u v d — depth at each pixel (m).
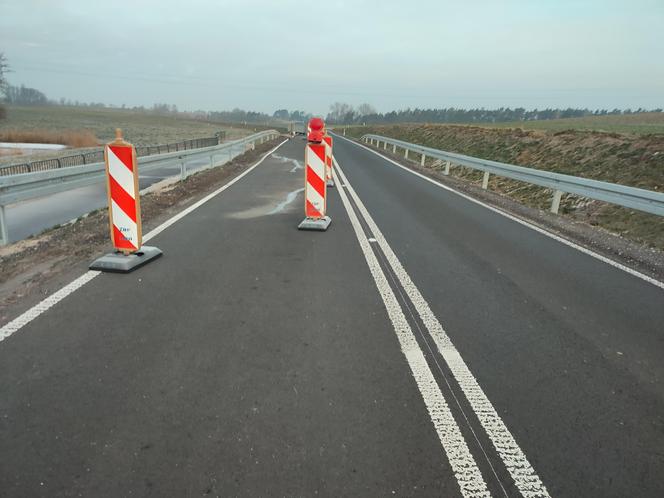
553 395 3.04
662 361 3.57
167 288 4.72
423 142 39.31
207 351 3.46
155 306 4.25
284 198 10.89
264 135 37.88
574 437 2.62
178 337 3.66
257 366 3.27
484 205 11.25
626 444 2.58
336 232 7.67
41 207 10.44
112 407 2.74
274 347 3.55
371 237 7.39
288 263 5.75
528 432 2.65
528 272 5.80
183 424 2.61
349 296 4.69
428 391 3.02
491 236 7.83
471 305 4.59
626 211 10.23
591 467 2.38
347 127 104.75
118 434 2.51
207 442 2.46
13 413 2.65
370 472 2.29
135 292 4.57
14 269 5.19
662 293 5.18
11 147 32.09
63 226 7.93
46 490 2.11
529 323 4.20
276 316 4.12
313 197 7.90
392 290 4.92
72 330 3.71
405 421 2.70
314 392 2.97
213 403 2.81
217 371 3.18
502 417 2.78
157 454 2.37
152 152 27.91
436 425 2.67
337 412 2.76
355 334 3.83
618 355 3.64
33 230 8.09
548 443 2.56
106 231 7.09
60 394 2.85
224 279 5.06
